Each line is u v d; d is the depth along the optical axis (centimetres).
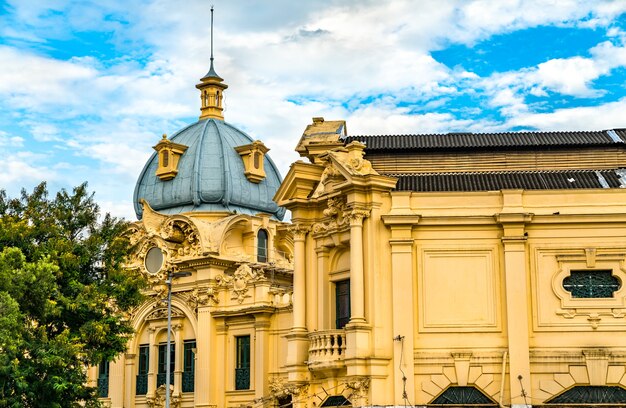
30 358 4641
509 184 4744
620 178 4744
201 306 5978
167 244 6212
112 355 4900
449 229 4528
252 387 5728
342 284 4803
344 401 4588
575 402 4375
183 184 6606
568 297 4438
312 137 5194
